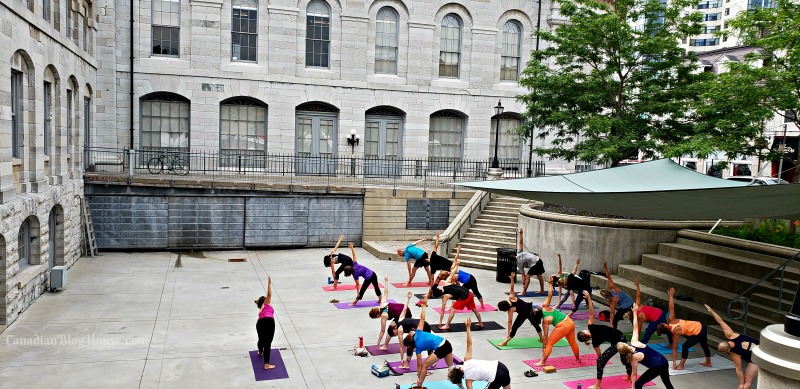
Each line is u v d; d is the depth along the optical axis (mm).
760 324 12656
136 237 22578
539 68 21203
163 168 26391
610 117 20219
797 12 16375
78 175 20812
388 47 29922
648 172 14727
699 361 11969
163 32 26953
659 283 15750
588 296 13031
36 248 15672
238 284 17750
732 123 17031
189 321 13891
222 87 27578
